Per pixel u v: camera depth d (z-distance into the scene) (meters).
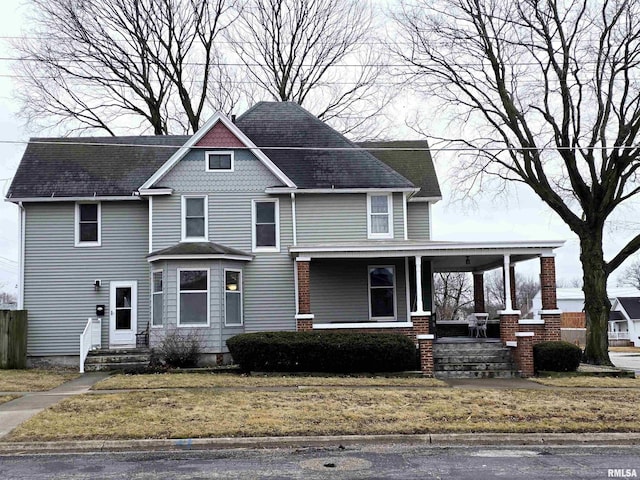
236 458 9.95
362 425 11.72
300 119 25.77
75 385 17.19
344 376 18.55
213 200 23.11
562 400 14.36
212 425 11.65
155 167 24.86
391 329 20.36
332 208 23.67
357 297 23.50
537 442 11.08
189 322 21.17
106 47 33.97
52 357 23.06
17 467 9.45
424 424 11.78
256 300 22.80
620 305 66.38
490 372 19.09
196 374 18.94
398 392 15.26
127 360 20.78
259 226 23.25
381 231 23.75
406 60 28.75
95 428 11.47
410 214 25.91
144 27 34.50
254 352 18.86
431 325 23.50
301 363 18.83
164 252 21.28
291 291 22.97
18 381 17.80
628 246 24.31
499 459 9.80
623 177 24.33
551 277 20.45
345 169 24.08
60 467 9.43
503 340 20.27
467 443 11.05
